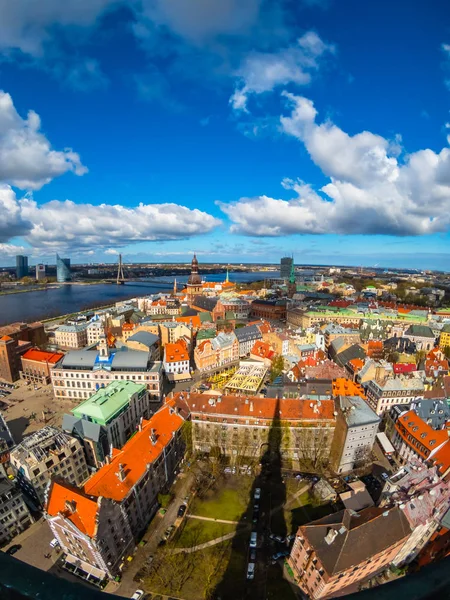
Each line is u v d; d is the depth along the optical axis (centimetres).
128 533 9581
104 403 13575
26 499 10994
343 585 8344
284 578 9138
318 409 13125
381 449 14275
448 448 11588
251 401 13325
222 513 11025
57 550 9869
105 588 8869
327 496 11312
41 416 16975
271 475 12562
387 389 15762
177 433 12475
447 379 16538
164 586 8894
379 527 8462
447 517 9306
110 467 9975
